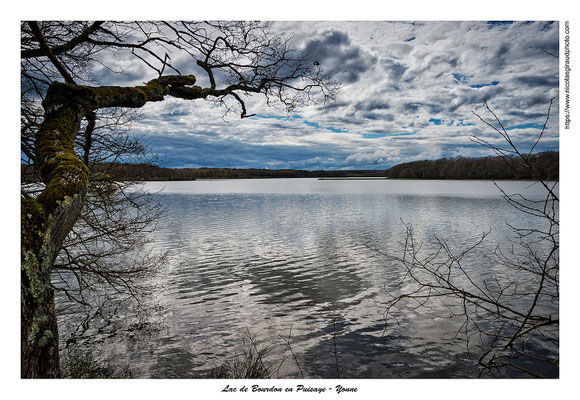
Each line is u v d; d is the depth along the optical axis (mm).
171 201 64062
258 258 20625
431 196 68000
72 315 11547
